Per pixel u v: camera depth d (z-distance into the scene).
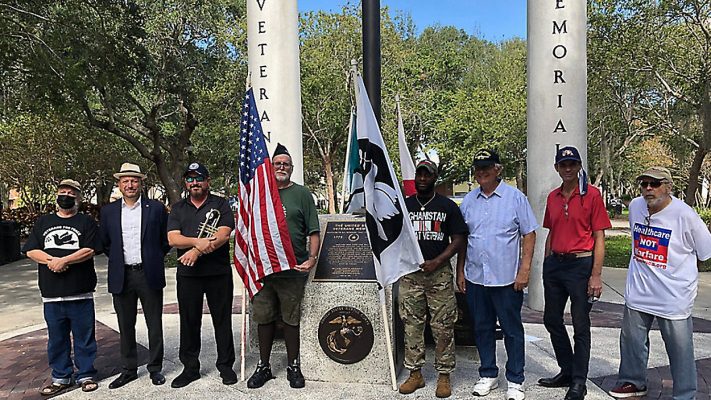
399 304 4.93
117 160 26.31
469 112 28.58
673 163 30.08
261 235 4.91
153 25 18.31
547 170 7.86
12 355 6.45
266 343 5.18
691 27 15.25
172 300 9.68
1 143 23.66
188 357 5.23
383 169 4.79
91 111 18.05
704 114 15.00
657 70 16.06
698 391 4.89
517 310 4.65
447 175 32.19
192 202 5.20
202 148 27.78
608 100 18.22
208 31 19.97
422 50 36.69
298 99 7.99
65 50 13.35
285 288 5.04
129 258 5.19
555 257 4.78
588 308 4.68
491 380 4.83
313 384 5.11
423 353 4.88
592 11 15.48
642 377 4.79
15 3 12.34
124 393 5.05
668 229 4.43
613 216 40.62
